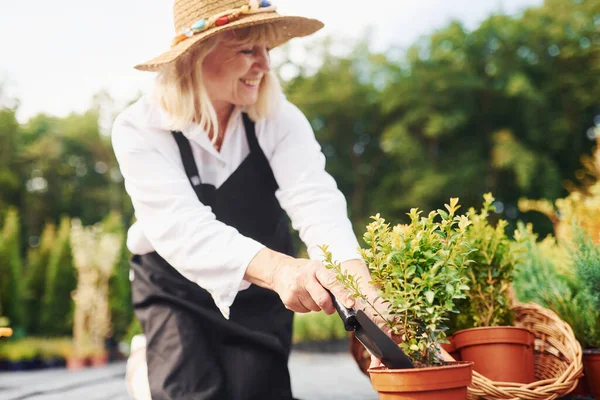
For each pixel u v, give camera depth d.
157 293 2.07
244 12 1.92
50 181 38.72
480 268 1.89
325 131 28.70
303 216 2.03
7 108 34.72
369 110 28.17
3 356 9.58
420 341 1.31
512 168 23.27
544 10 25.20
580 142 23.88
